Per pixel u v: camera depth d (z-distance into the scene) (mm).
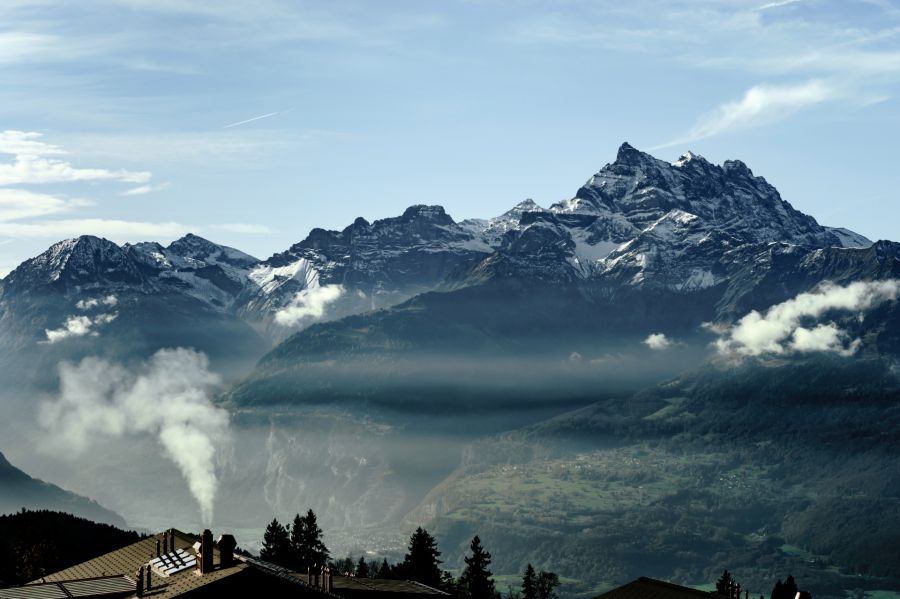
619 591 137750
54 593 105312
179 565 108938
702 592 135375
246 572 99125
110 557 128125
